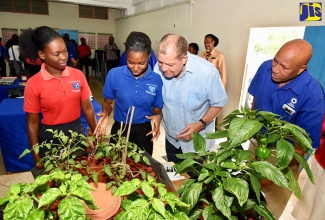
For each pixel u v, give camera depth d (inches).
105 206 26.8
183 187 26.5
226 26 129.5
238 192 21.1
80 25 327.0
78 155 39.4
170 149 68.4
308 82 45.1
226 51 131.4
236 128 24.0
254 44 109.9
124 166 33.4
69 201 18.3
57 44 45.0
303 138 23.8
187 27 167.8
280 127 25.6
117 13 343.3
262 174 22.8
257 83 55.9
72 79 52.2
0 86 114.9
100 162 37.2
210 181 25.3
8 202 18.9
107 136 40.9
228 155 25.4
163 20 201.9
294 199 80.8
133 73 49.3
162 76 55.9
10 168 86.1
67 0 254.5
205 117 54.5
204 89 53.1
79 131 56.2
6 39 293.9
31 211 17.6
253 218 26.4
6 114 78.4
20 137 82.2
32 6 296.2
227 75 132.5
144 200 19.9
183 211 22.2
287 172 25.1
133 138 58.3
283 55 40.4
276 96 48.8
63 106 51.2
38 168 34.5
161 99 57.5
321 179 59.8
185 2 165.8
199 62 52.6
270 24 102.0
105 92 56.2
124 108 56.1
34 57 53.2
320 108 44.2
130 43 43.9
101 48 348.5
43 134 52.3
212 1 138.9
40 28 45.1
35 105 49.1
